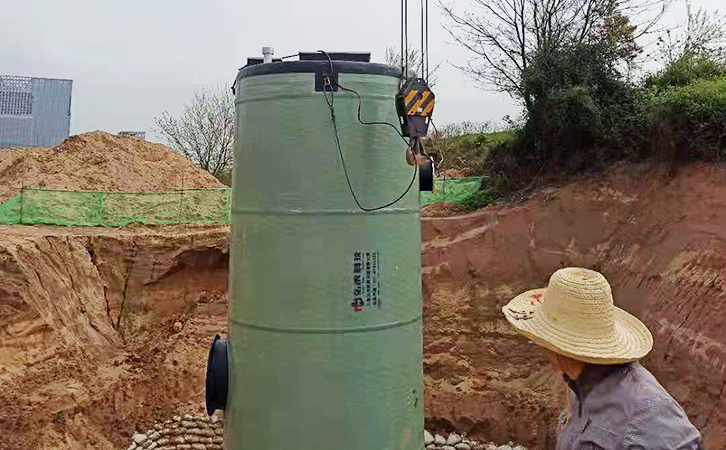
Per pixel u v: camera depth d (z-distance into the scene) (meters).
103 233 16.02
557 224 13.57
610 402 2.70
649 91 13.57
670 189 11.56
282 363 4.93
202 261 15.55
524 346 12.89
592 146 14.23
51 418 10.99
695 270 9.79
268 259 4.98
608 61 14.49
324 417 4.89
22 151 27.34
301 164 4.91
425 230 15.12
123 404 12.80
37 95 72.12
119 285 14.94
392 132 5.15
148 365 13.98
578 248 13.05
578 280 2.89
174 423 13.01
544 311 3.02
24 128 71.81
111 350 13.80
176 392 13.72
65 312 12.88
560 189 14.03
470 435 12.48
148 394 13.54
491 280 13.80
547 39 16.23
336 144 4.90
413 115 4.91
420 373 5.57
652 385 2.69
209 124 36.88
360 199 4.95
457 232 14.82
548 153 15.47
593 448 2.69
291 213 4.92
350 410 4.92
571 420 2.99
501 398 12.50
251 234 5.11
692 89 11.63
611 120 13.73
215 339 5.53
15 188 19.84
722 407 8.00
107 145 23.34
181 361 14.16
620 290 11.63
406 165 5.30
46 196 17.69
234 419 5.25
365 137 4.98
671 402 2.60
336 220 4.89
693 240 10.23
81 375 12.21
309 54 5.11
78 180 20.86
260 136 5.07
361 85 4.98
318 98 4.91
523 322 3.12
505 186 16.47
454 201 17.02
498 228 14.25
